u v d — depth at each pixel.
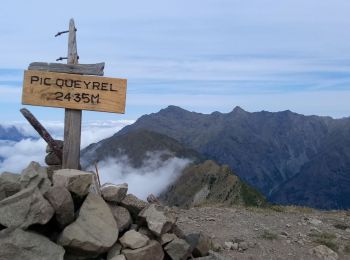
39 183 1.69
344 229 2.95
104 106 1.90
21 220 1.53
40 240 1.54
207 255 1.98
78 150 1.92
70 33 1.94
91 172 1.84
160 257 1.77
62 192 1.61
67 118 1.92
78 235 1.61
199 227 2.70
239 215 3.11
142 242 1.74
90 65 1.90
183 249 1.81
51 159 1.98
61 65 1.90
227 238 2.50
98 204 1.75
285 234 2.66
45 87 1.88
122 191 1.87
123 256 1.69
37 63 1.89
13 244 1.47
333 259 2.32
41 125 1.94
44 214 1.56
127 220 1.82
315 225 2.98
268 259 2.24
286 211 3.58
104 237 1.67
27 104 1.88
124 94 1.91
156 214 1.84
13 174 1.75
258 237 2.56
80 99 1.90
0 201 1.57
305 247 2.46
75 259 1.65
